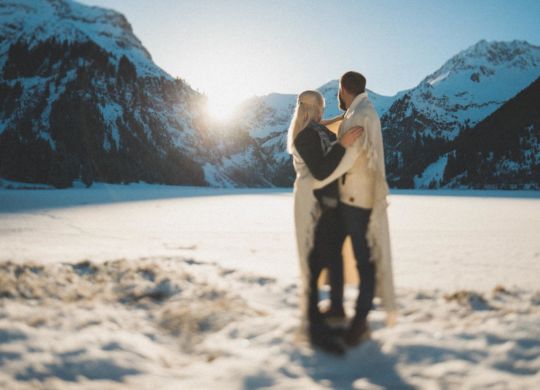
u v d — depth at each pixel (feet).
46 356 7.52
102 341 8.36
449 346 8.52
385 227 9.58
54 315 9.93
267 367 7.65
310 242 9.55
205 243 29.04
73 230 35.09
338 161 9.00
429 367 7.75
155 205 76.43
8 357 7.41
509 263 21.50
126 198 105.70
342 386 7.11
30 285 12.46
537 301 12.39
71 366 7.31
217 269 17.06
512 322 9.74
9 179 234.17
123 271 15.39
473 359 8.00
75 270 15.83
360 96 10.12
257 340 9.12
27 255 20.21
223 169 402.93
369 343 8.89
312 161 9.16
